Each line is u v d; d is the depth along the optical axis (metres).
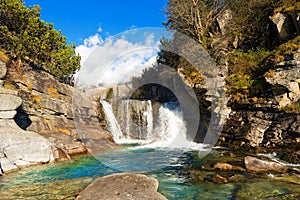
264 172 7.27
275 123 10.20
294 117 9.65
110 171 8.20
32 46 14.05
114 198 5.15
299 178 6.66
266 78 10.70
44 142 9.64
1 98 9.43
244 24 16.25
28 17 14.91
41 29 15.82
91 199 5.16
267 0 15.30
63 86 14.85
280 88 10.42
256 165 7.65
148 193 5.46
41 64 14.68
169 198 5.79
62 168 8.59
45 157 9.34
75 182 7.07
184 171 7.89
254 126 10.77
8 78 11.66
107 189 5.63
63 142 11.03
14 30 14.60
